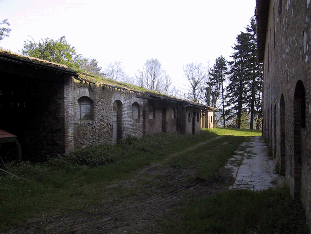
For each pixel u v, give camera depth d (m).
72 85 10.38
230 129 37.41
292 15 5.84
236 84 41.25
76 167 9.09
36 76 8.91
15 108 10.40
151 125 17.78
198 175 8.62
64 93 9.98
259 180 7.94
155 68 50.06
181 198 6.48
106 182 7.98
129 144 14.00
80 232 4.64
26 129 10.45
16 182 7.01
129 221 5.09
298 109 5.52
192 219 4.92
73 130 10.46
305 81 4.60
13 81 10.18
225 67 49.34
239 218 4.74
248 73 38.62
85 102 11.46
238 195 6.14
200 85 49.19
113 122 13.77
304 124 5.19
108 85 12.59
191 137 20.11
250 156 12.77
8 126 10.42
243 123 42.72
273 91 11.16
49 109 10.18
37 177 7.67
